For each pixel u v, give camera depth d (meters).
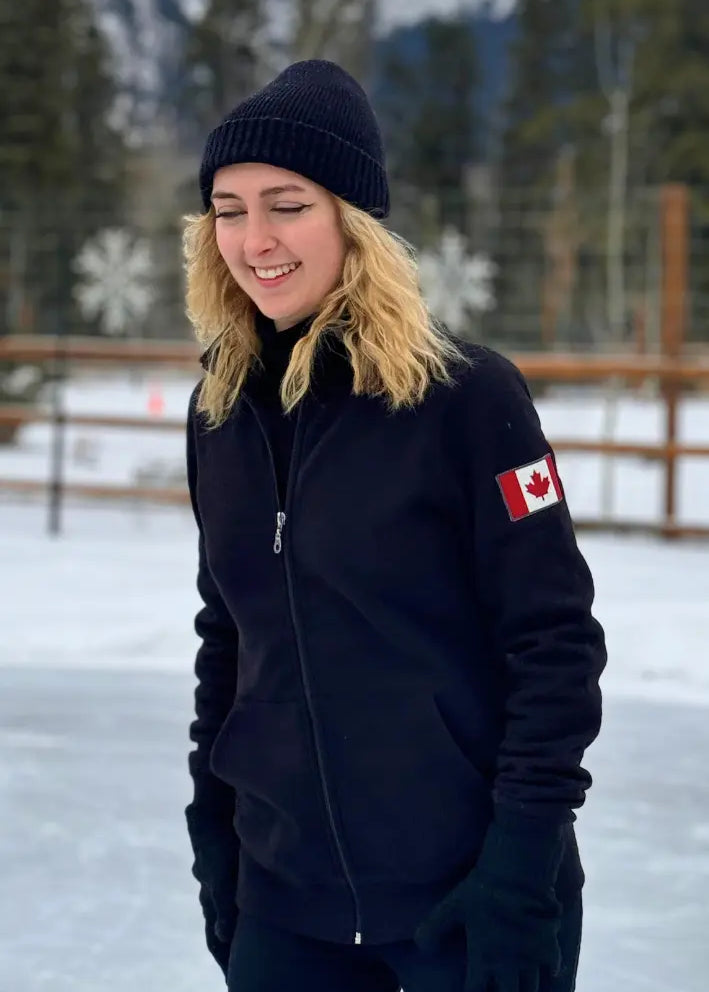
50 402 13.98
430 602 1.42
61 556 6.61
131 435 12.66
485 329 9.70
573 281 15.14
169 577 6.07
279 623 1.48
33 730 3.95
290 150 1.45
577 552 1.43
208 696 1.72
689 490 10.39
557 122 27.19
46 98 20.95
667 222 7.23
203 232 1.61
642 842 3.18
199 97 28.31
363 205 1.49
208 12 27.28
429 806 1.44
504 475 1.39
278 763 1.49
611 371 7.32
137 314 9.40
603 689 4.42
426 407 1.40
